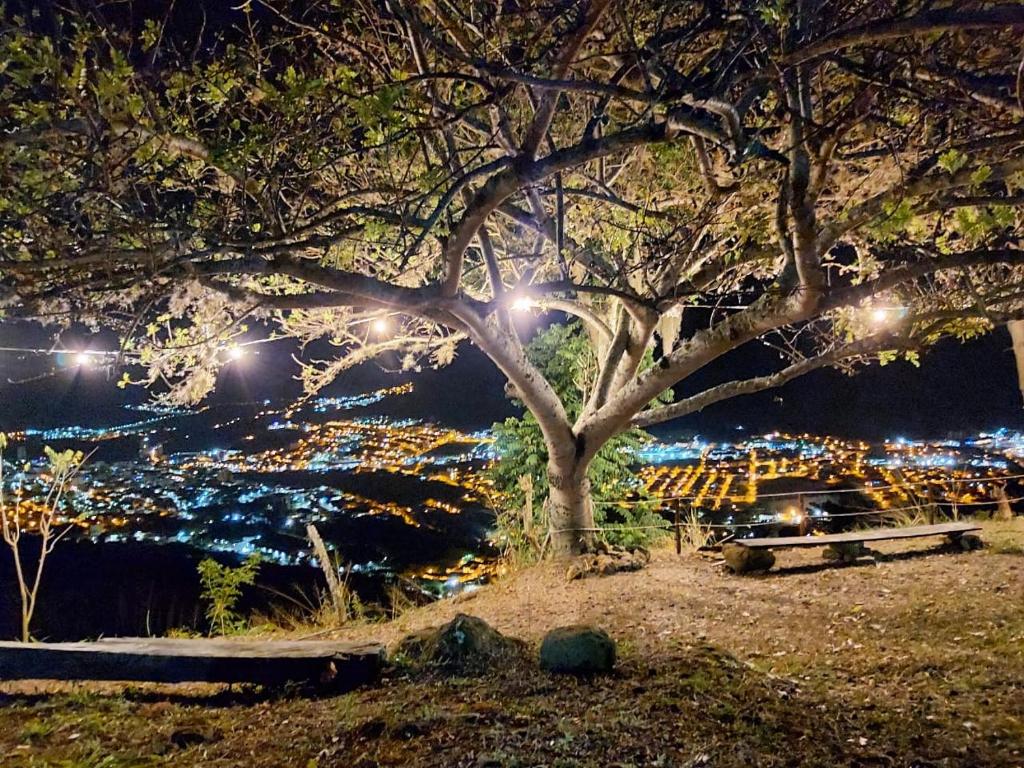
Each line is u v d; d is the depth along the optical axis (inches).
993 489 500.7
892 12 194.9
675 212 307.7
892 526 484.7
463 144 323.3
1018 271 334.3
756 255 299.7
